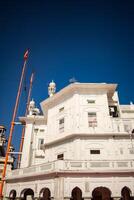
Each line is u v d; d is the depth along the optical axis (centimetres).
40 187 2308
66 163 2217
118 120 3009
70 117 3102
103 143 2792
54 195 2083
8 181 2780
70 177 2142
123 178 2144
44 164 2391
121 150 2744
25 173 2589
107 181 2130
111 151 2723
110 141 2798
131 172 2153
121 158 2677
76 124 2928
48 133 3397
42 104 3772
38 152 3788
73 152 2752
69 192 2061
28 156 3628
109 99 3544
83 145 2761
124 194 2477
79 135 2806
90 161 2233
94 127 2927
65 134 3014
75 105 3109
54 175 2189
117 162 2234
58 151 3012
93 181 2128
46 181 2270
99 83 3259
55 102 3588
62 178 2122
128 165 2212
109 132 2845
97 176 2156
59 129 3209
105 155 2697
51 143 3170
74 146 2772
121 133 2828
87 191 2073
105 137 2839
